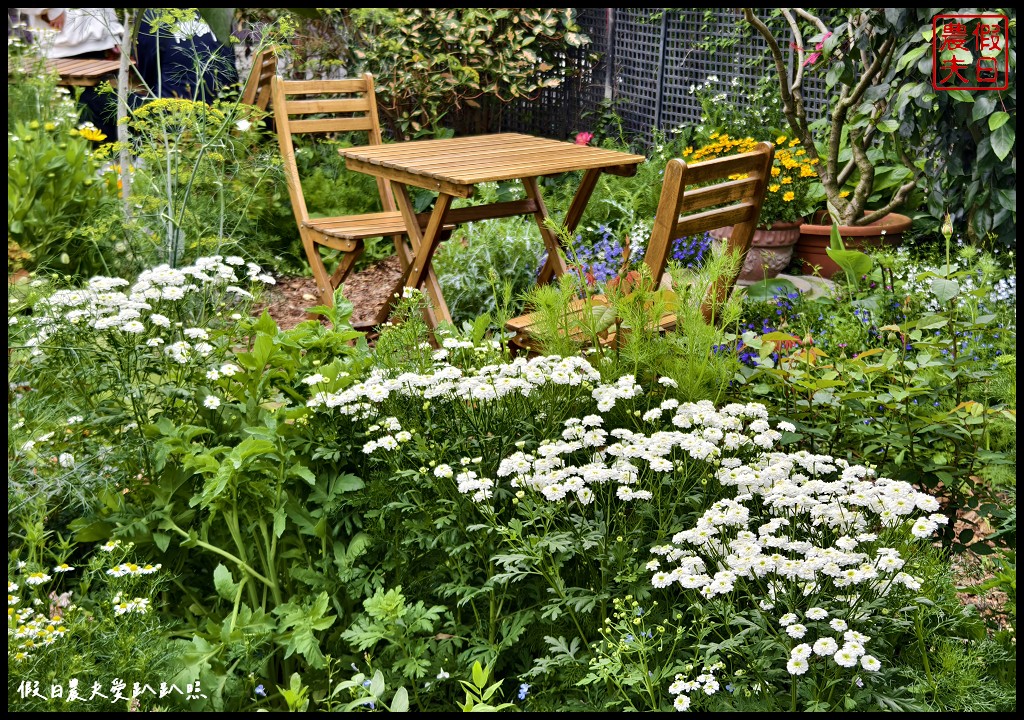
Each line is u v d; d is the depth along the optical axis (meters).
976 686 1.86
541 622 2.14
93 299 2.45
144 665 1.96
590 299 2.90
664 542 2.13
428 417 2.42
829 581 1.91
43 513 2.23
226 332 2.69
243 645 2.13
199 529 2.43
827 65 6.46
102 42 6.71
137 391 2.45
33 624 1.94
